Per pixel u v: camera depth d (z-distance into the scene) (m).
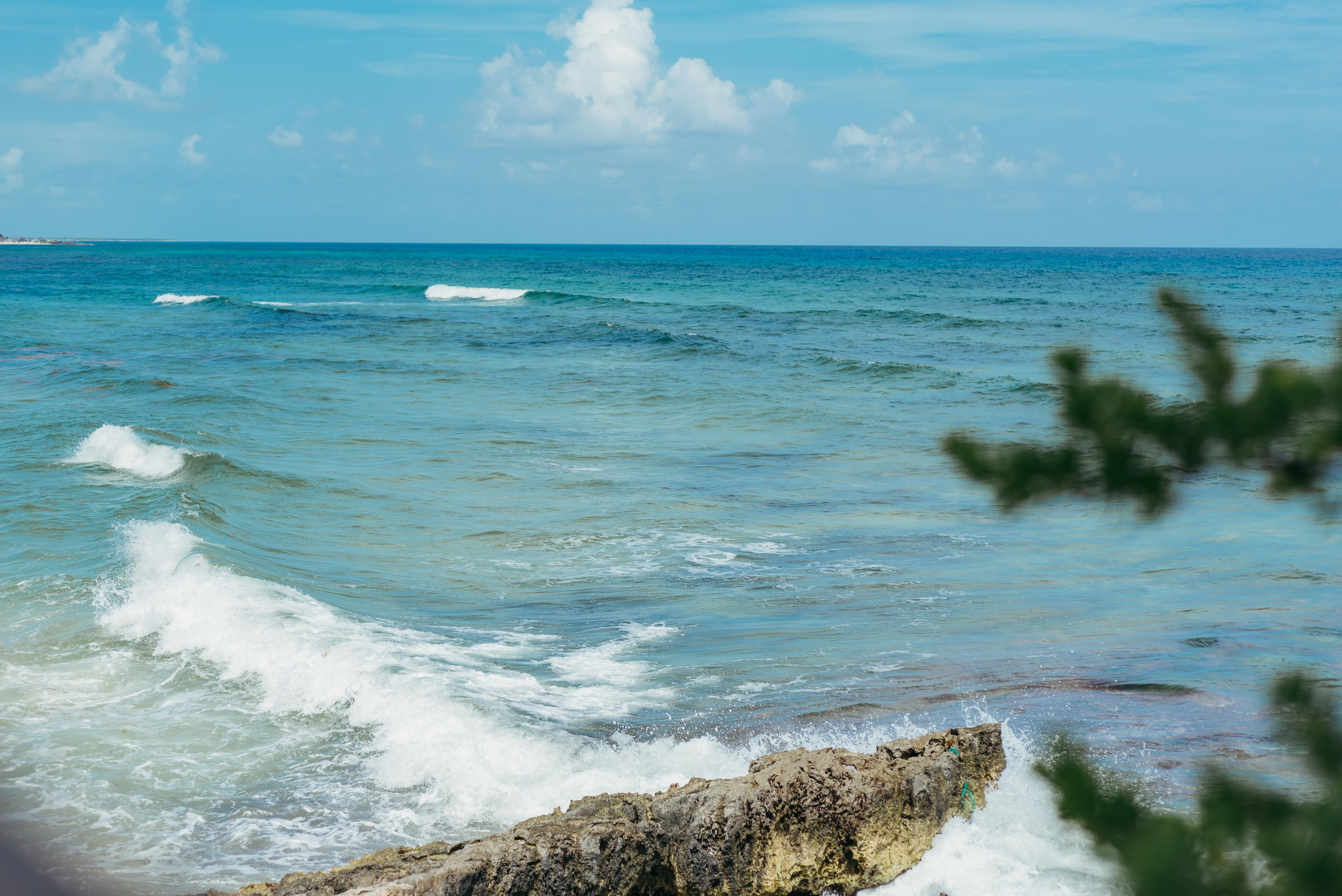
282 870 6.70
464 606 11.93
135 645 10.46
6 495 15.76
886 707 9.14
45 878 6.46
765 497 17.03
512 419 24.02
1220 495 17.11
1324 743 2.44
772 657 10.37
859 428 22.83
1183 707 8.98
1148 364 30.34
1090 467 1.94
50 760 8.09
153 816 7.33
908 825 6.88
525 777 7.86
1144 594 12.34
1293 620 11.31
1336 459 1.78
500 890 5.96
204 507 14.75
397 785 7.88
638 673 9.95
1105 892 6.35
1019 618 11.51
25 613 11.09
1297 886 2.07
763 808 6.59
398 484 17.62
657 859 6.54
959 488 17.62
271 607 10.90
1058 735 2.65
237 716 9.02
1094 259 153.38
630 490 17.41
